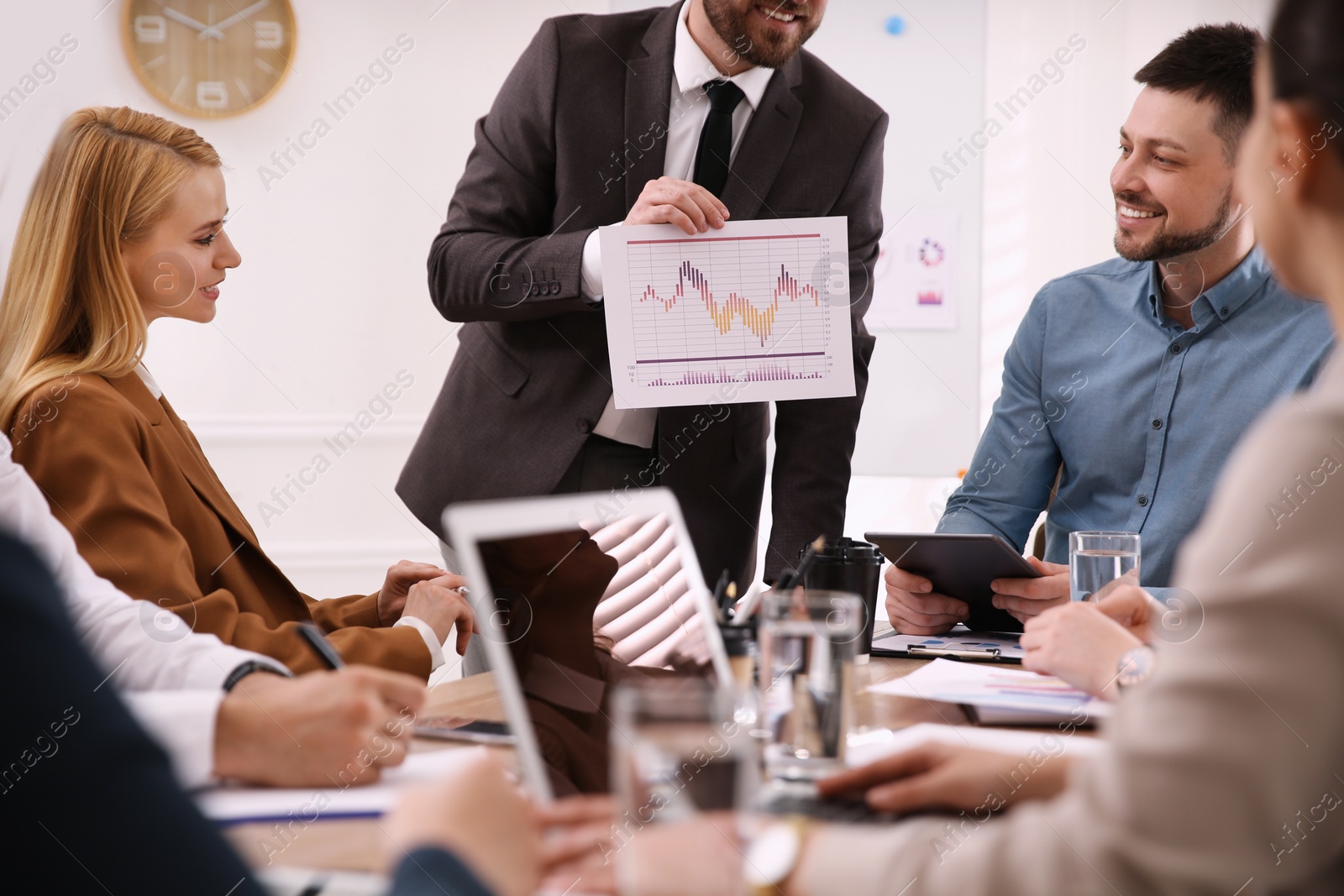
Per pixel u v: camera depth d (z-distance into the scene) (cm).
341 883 61
